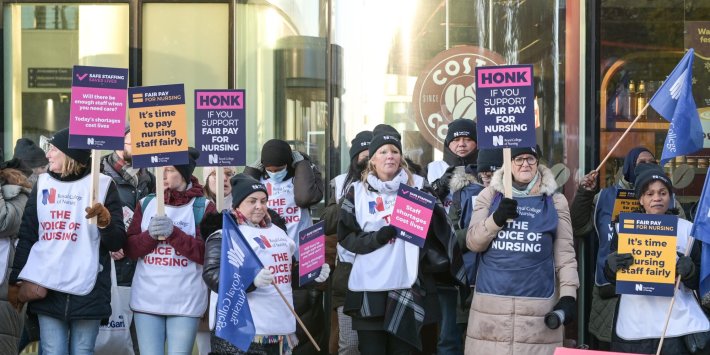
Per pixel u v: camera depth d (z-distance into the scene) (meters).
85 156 7.08
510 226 6.80
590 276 8.54
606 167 8.80
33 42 9.82
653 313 6.90
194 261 7.04
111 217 6.94
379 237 6.89
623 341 7.01
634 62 8.80
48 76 9.82
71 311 6.95
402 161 7.21
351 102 9.09
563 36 8.88
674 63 8.82
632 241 6.65
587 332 8.56
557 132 8.88
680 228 7.09
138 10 9.77
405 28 9.02
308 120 9.37
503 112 6.75
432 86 8.99
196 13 9.73
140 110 6.90
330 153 9.14
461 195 7.70
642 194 7.11
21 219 7.15
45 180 7.07
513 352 6.73
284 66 9.44
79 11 9.81
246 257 6.58
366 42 9.06
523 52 8.95
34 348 8.66
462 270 7.14
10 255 7.32
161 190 6.89
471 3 8.98
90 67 6.88
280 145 8.09
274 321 6.75
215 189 7.72
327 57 9.24
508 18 8.95
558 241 6.85
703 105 8.84
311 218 8.98
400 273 6.96
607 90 8.81
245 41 9.62
